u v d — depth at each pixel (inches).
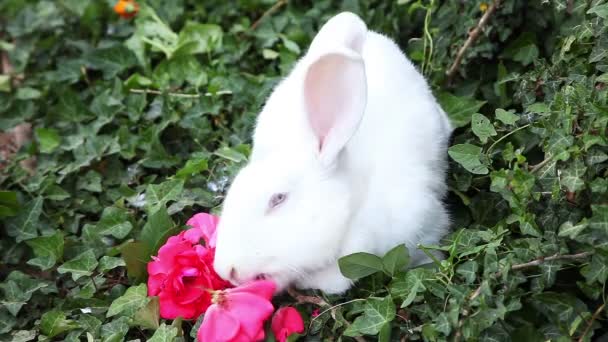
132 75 57.4
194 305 43.8
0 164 55.2
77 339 44.0
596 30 45.0
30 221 49.2
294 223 41.1
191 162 49.9
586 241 40.5
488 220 46.3
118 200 50.2
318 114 41.4
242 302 41.9
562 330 40.7
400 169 43.3
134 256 45.6
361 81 40.3
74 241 48.3
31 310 46.6
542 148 44.7
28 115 57.7
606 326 42.3
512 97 50.6
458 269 41.7
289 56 56.6
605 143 41.2
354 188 42.1
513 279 40.9
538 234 41.9
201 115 54.3
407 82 46.0
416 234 43.6
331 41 43.1
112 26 61.3
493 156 46.8
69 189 51.9
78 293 45.9
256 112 53.3
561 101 43.2
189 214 48.8
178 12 61.2
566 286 43.1
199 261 43.7
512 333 40.8
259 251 41.1
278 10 60.4
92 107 56.0
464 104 50.4
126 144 53.4
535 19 51.4
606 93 42.5
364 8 57.0
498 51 52.6
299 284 43.7
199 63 57.8
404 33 56.1
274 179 41.2
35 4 66.3
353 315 43.4
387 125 44.1
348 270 42.1
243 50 58.0
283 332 42.8
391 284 42.7
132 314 44.1
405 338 41.9
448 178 47.7
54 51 61.6
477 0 52.1
